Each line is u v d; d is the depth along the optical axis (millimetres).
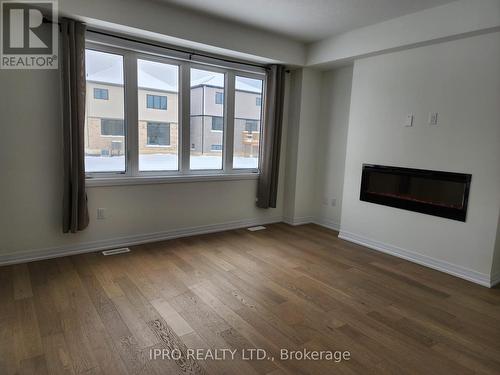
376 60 3688
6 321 2164
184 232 4051
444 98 3143
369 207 3883
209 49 3689
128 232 3648
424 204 3346
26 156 2990
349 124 4031
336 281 2955
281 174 4809
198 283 2814
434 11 3008
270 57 4004
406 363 1908
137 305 2422
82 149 3105
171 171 3896
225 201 4348
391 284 2934
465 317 2422
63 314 2268
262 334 2133
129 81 3455
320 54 4125
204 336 2088
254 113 4523
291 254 3594
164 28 3227
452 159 3123
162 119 3744
